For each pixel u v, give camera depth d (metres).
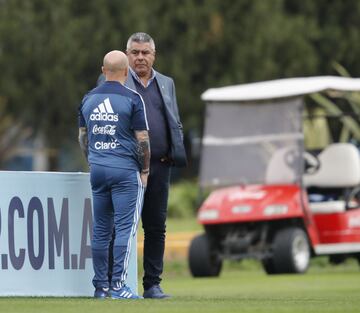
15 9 115.75
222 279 56.22
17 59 115.50
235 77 116.62
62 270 34.62
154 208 34.19
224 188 59.56
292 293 44.62
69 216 34.78
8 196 33.72
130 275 35.31
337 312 28.22
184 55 116.38
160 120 33.94
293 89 59.19
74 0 116.38
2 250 33.53
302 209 56.81
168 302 31.28
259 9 117.06
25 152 140.00
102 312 27.55
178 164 34.16
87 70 116.38
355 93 63.16
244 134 59.78
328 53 121.62
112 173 32.44
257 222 57.66
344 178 59.28
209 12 116.38
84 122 33.47
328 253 58.09
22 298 32.97
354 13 121.94
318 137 73.81
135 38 33.75
